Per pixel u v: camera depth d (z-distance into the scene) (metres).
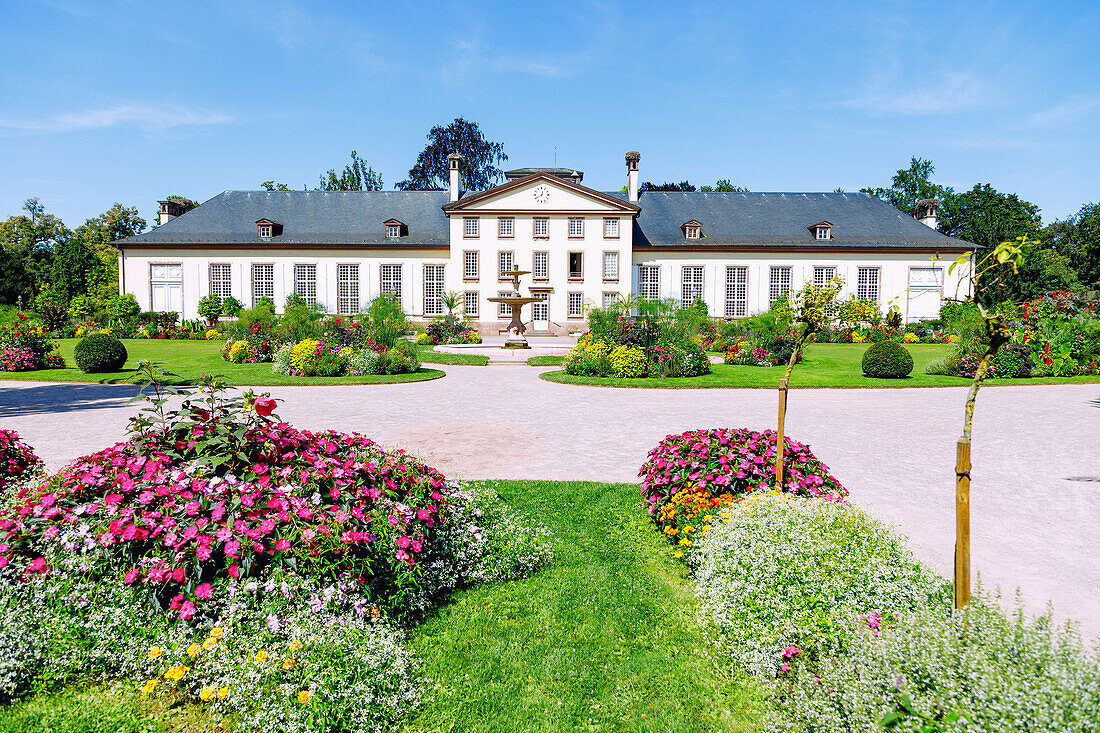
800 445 5.75
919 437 10.45
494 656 3.72
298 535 3.68
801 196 45.41
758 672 3.36
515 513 6.05
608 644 3.86
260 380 17.48
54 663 3.20
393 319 31.69
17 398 14.33
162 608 3.45
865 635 2.99
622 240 39.56
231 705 3.06
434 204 43.81
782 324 23.55
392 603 3.87
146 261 39.81
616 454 8.95
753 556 3.95
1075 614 4.21
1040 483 7.62
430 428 10.81
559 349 28.45
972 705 2.35
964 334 20.91
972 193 55.09
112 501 3.68
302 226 41.75
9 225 72.69
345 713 2.98
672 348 19.91
